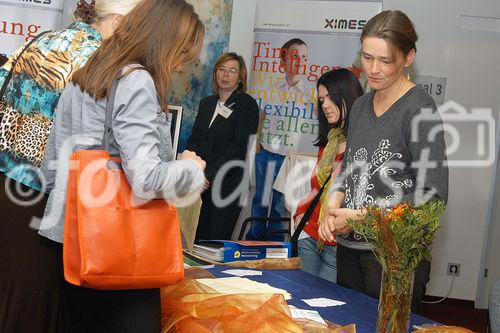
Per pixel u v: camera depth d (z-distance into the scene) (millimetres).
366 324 1655
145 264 1335
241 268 2371
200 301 1604
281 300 1572
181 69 1589
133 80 1368
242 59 4297
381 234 1448
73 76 1494
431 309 4875
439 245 5008
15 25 4402
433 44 4863
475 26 4809
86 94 1419
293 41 4395
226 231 4184
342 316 1728
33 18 4414
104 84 1383
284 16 4414
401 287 1452
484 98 4832
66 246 1361
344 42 4305
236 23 4742
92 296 1418
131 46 1413
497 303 1419
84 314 1447
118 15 1845
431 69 4867
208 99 4348
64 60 1903
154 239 1349
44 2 4406
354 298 1954
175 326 1534
